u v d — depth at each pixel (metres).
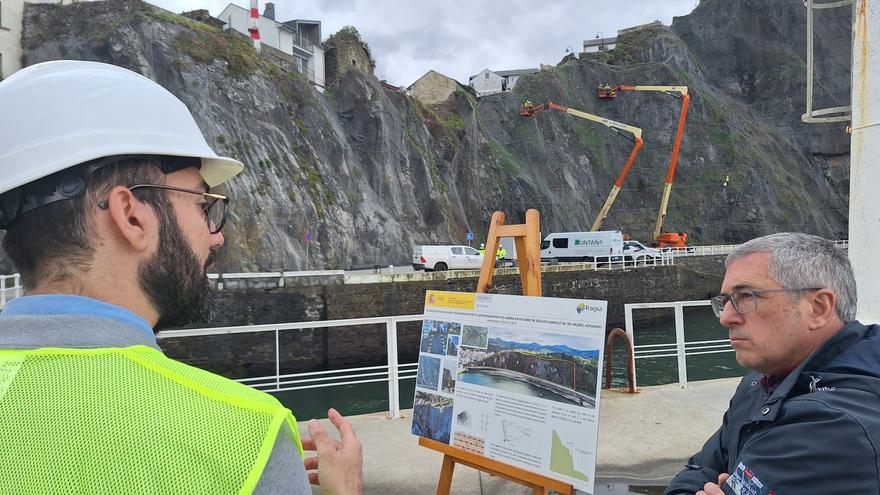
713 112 57.94
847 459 1.15
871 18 2.92
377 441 4.26
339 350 16.97
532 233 2.84
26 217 0.75
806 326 1.44
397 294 18.11
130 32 24.41
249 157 25.23
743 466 1.33
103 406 0.62
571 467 2.23
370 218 30.59
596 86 59.12
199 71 25.34
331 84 39.22
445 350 2.81
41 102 0.77
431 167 38.22
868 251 2.97
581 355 2.30
